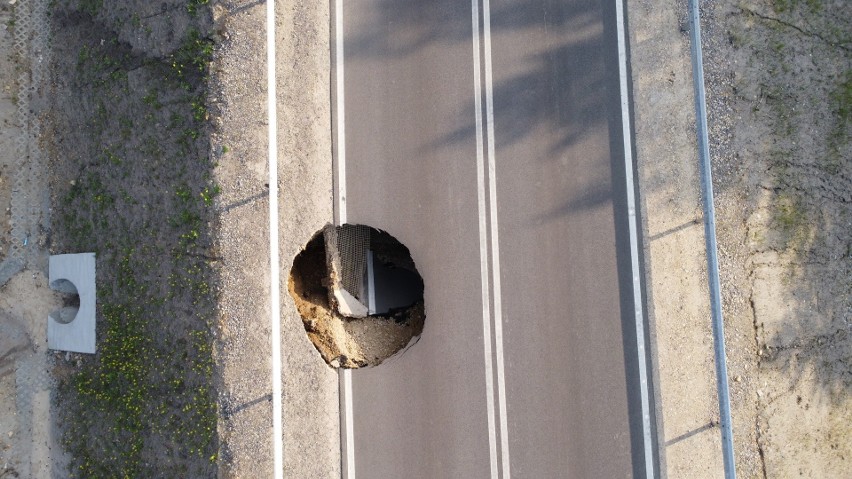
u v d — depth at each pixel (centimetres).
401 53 1018
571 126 1009
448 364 992
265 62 968
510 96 1013
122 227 1001
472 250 1001
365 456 983
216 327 930
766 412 1009
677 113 1016
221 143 944
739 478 984
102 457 999
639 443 976
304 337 985
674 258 1000
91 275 1018
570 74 1014
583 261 995
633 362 984
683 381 988
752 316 1015
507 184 1005
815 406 1031
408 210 1009
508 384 985
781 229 1032
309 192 996
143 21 980
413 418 988
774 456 1005
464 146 1009
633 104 1011
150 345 973
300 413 963
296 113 989
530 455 978
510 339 991
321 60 1009
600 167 1005
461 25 1019
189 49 954
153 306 972
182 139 957
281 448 881
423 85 1014
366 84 1016
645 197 1002
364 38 1019
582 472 974
